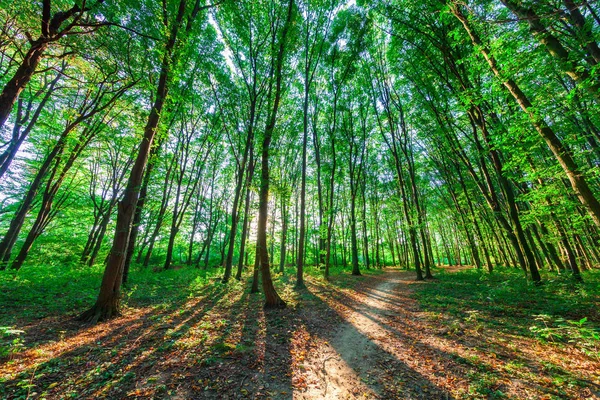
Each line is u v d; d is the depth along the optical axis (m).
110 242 25.75
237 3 11.98
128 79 9.89
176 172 22.42
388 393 3.97
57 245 19.53
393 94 19.06
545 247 17.55
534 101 7.48
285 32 10.93
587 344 4.82
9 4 5.79
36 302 7.73
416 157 23.91
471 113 11.86
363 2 14.89
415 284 14.82
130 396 3.45
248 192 16.27
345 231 32.22
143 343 5.23
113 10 7.73
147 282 12.93
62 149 13.45
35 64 5.69
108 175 20.86
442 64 13.41
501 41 6.09
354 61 17.34
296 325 7.17
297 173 25.52
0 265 11.54
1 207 18.45
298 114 19.89
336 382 4.32
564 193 9.03
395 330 6.98
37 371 3.90
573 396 3.56
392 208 30.86
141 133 9.13
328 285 14.92
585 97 6.39
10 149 12.40
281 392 3.90
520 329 6.14
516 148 7.52
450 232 38.50
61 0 7.87
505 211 20.09
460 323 6.89
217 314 7.77
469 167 13.86
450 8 6.97
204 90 18.62
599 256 18.94
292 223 29.98
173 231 20.06
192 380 3.97
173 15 8.77
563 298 8.00
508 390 3.81
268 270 9.34
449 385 4.10
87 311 6.89
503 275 14.30
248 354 5.03
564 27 5.81
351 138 21.12
